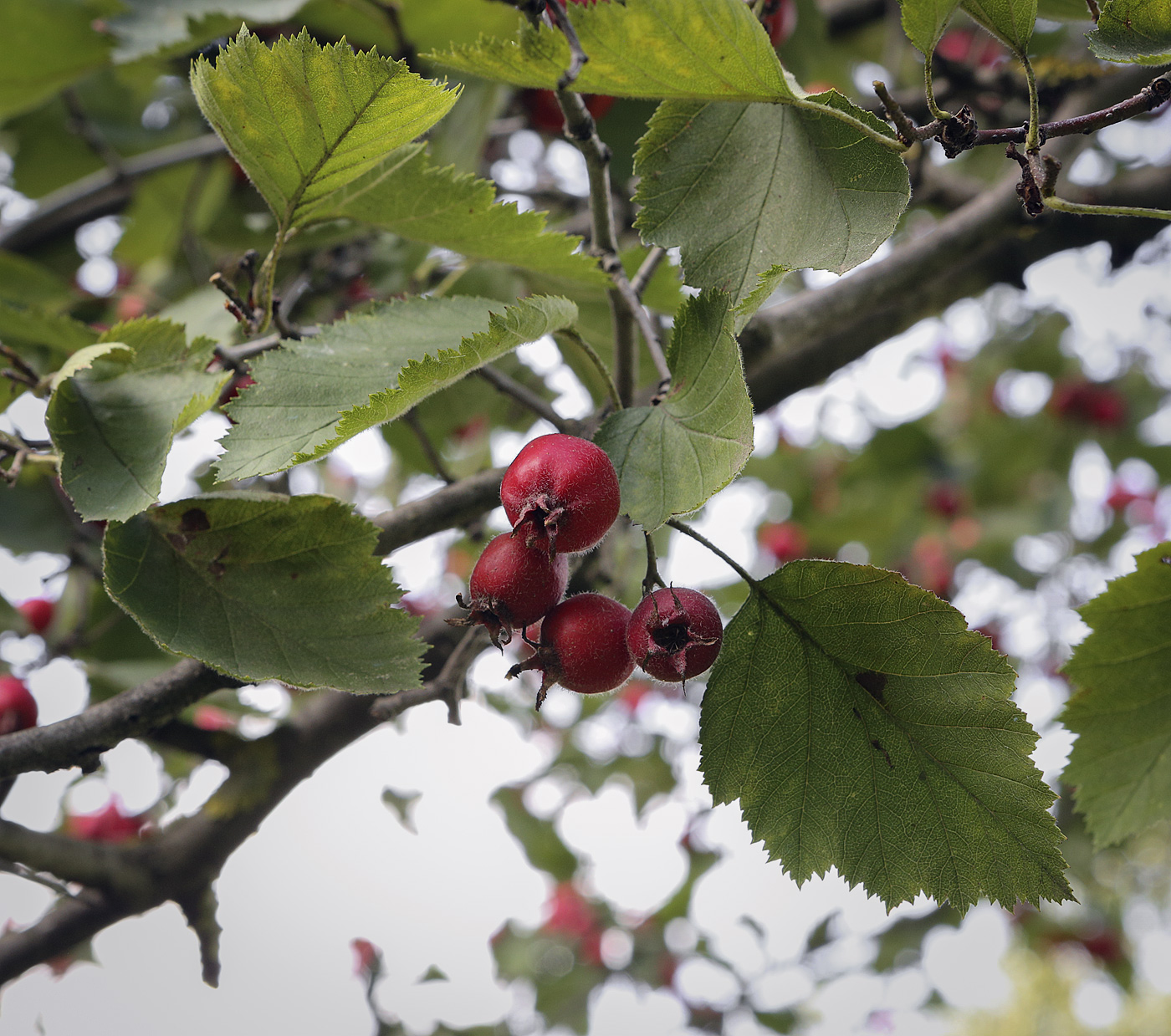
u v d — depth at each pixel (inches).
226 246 26.2
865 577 13.8
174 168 25.7
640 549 26.8
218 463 13.7
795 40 23.8
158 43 19.0
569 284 18.3
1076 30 22.5
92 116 27.4
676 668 13.5
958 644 13.9
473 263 20.1
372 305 14.9
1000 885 14.1
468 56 13.8
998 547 41.0
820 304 18.9
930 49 13.2
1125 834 15.9
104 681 19.0
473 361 13.2
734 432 13.1
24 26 20.2
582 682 13.8
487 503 16.9
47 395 15.5
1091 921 43.7
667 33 13.6
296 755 17.8
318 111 13.8
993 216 19.5
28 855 17.0
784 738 14.3
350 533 14.0
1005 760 14.0
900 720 14.1
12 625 21.0
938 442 41.4
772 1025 37.5
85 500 13.9
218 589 13.9
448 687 16.1
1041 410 42.6
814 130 14.1
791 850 14.3
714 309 13.6
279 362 14.2
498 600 13.5
